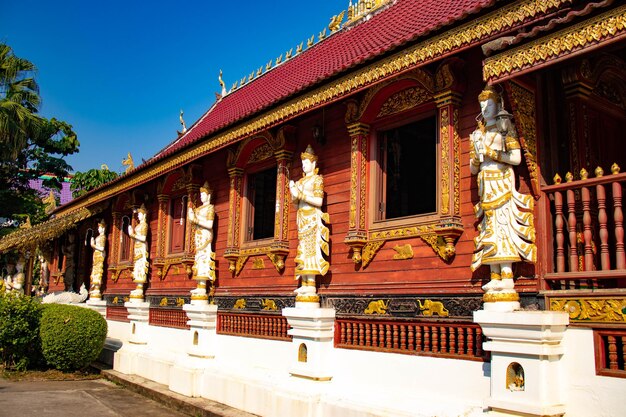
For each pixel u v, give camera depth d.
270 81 14.09
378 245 8.21
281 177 10.30
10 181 33.91
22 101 30.72
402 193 8.29
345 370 8.35
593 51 5.21
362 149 8.66
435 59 6.75
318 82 8.30
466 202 7.18
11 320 14.04
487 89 6.32
